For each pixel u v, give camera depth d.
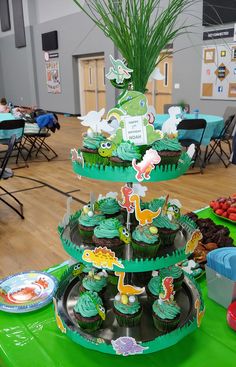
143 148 1.03
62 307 1.13
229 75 6.24
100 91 9.77
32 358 1.02
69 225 1.25
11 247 2.67
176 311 1.03
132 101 1.03
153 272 1.20
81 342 1.00
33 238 2.81
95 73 9.74
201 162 4.82
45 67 11.43
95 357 1.03
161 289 1.08
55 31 10.44
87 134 1.12
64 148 6.36
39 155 5.88
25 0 11.13
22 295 1.29
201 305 1.09
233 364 1.00
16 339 1.09
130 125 1.04
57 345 1.07
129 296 1.08
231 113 5.29
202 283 1.40
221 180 4.31
